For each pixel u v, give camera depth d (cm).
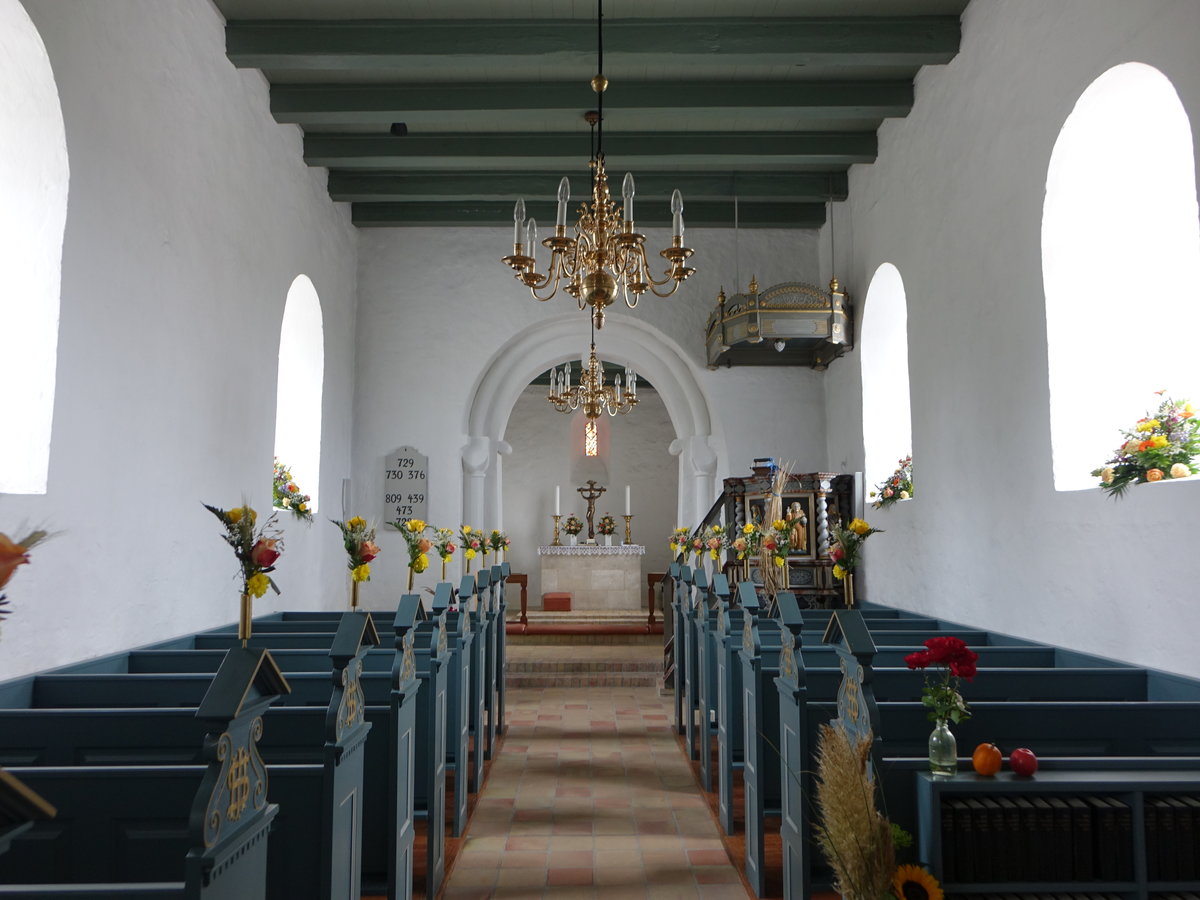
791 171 1091
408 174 1077
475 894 494
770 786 500
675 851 559
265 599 836
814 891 460
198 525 695
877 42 766
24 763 397
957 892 341
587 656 1230
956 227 773
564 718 954
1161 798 350
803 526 994
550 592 1617
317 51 762
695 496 1255
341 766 336
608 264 620
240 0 734
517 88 869
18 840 312
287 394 1033
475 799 667
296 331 1034
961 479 764
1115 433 615
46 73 499
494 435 1260
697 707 827
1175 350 621
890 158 941
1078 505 584
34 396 502
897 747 432
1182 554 484
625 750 815
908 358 891
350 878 350
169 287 645
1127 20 529
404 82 870
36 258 508
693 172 1086
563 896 492
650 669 1177
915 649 571
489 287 1201
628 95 869
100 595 553
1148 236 623
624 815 629
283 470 949
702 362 1210
